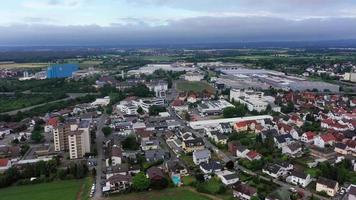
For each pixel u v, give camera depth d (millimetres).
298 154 190000
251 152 184750
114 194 146500
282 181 157875
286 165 167625
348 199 136875
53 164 175250
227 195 144250
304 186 151250
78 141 191625
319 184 145750
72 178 165000
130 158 185750
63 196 145875
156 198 142125
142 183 148500
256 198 133500
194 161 182375
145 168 171875
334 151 193500
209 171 166375
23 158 193375
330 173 154750
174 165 170250
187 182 157625
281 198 134250
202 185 149500
